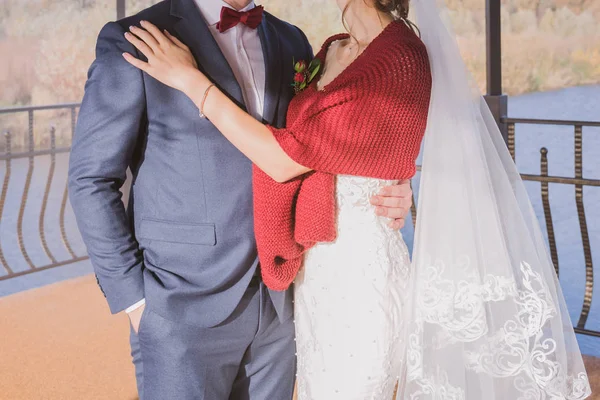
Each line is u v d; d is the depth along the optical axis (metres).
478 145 2.15
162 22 2.01
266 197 1.97
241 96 2.03
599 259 5.82
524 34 10.02
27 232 7.40
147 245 2.04
